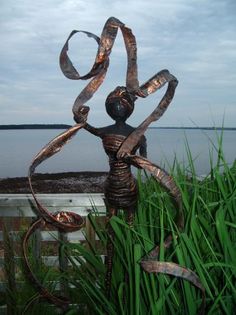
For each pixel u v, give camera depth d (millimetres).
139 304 1620
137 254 1553
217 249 1763
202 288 1480
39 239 3057
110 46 1790
